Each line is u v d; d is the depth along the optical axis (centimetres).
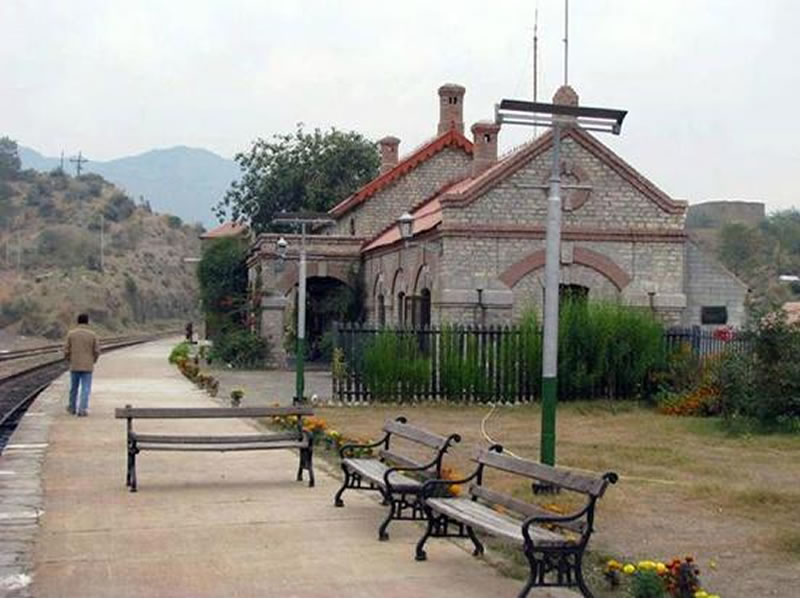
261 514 1022
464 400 2323
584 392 2309
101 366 3941
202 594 723
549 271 1187
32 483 1189
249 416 1233
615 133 1176
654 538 969
